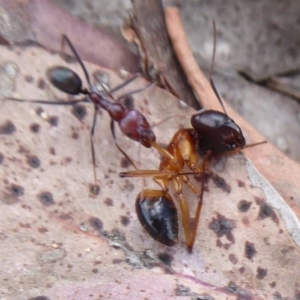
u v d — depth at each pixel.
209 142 0.08
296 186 0.08
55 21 0.08
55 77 0.08
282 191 0.08
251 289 0.08
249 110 0.10
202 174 0.08
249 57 0.10
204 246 0.08
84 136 0.08
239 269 0.08
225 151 0.08
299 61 0.10
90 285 0.07
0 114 0.08
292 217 0.08
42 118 0.08
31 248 0.07
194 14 0.10
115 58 0.08
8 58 0.08
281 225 0.08
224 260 0.08
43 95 0.08
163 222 0.07
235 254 0.08
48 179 0.08
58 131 0.08
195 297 0.07
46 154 0.08
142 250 0.08
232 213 0.08
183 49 0.08
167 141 0.08
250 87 0.10
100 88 0.08
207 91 0.08
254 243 0.08
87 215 0.08
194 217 0.08
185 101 0.08
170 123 0.08
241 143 0.08
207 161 0.08
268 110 0.10
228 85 0.10
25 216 0.07
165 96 0.08
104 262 0.07
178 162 0.08
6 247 0.07
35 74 0.08
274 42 0.10
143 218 0.07
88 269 0.07
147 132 0.08
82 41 0.08
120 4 0.09
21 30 0.08
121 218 0.08
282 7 0.10
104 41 0.08
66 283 0.07
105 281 0.07
